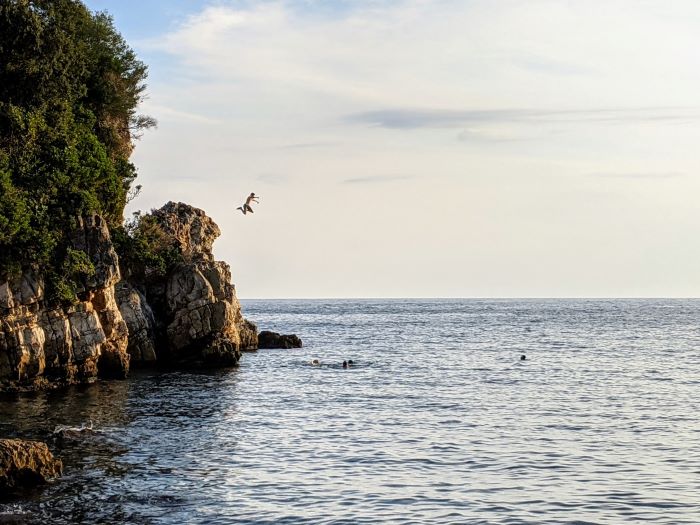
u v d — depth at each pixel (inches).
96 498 1098.7
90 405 1913.1
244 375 2674.7
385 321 7381.9
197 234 3644.2
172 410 1875.0
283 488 1171.3
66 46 2593.5
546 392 2225.6
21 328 2087.8
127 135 3282.5
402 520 1029.2
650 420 1752.0
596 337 4734.3
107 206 2719.0
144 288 2974.9
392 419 1771.7
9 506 1055.6
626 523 1026.1
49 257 2185.0
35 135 2310.5
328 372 2792.8
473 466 1317.7
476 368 2910.9
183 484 1181.7
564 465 1325.0
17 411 1788.9
